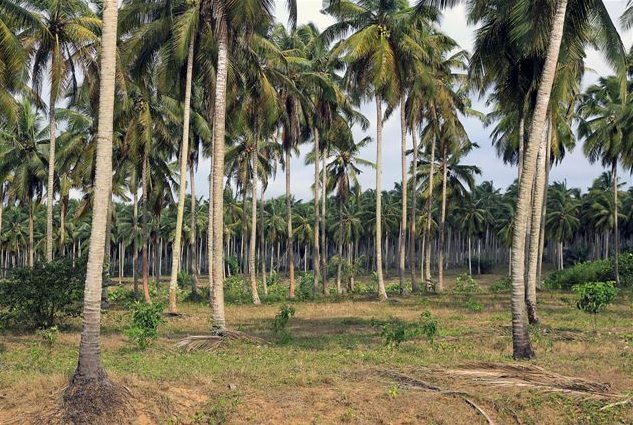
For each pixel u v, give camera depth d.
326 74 32.06
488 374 10.48
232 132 28.08
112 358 12.71
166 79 20.72
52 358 12.85
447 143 38.22
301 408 8.76
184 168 22.16
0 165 32.53
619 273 38.50
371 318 21.45
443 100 30.62
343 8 26.41
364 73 26.77
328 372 10.82
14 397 9.07
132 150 26.48
